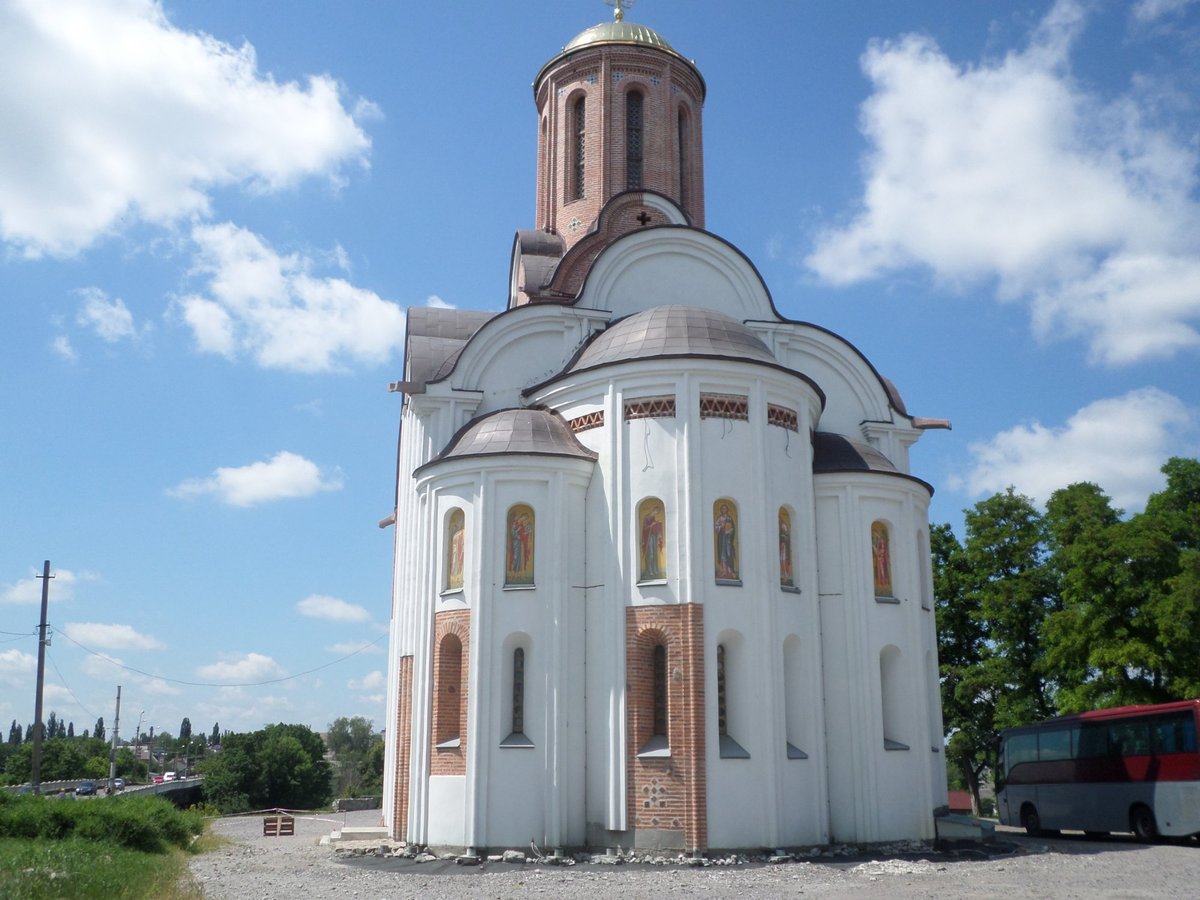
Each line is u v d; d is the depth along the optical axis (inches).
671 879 784.3
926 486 1143.6
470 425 1110.4
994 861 900.0
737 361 1005.8
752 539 979.3
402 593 1206.9
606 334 1108.5
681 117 1521.9
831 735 1023.0
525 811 929.5
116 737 3157.0
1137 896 665.0
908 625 1069.1
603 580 986.1
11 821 895.1
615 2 1547.7
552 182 1487.5
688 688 927.7
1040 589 1740.9
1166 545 1449.3
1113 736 1167.6
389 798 1267.2
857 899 660.7
